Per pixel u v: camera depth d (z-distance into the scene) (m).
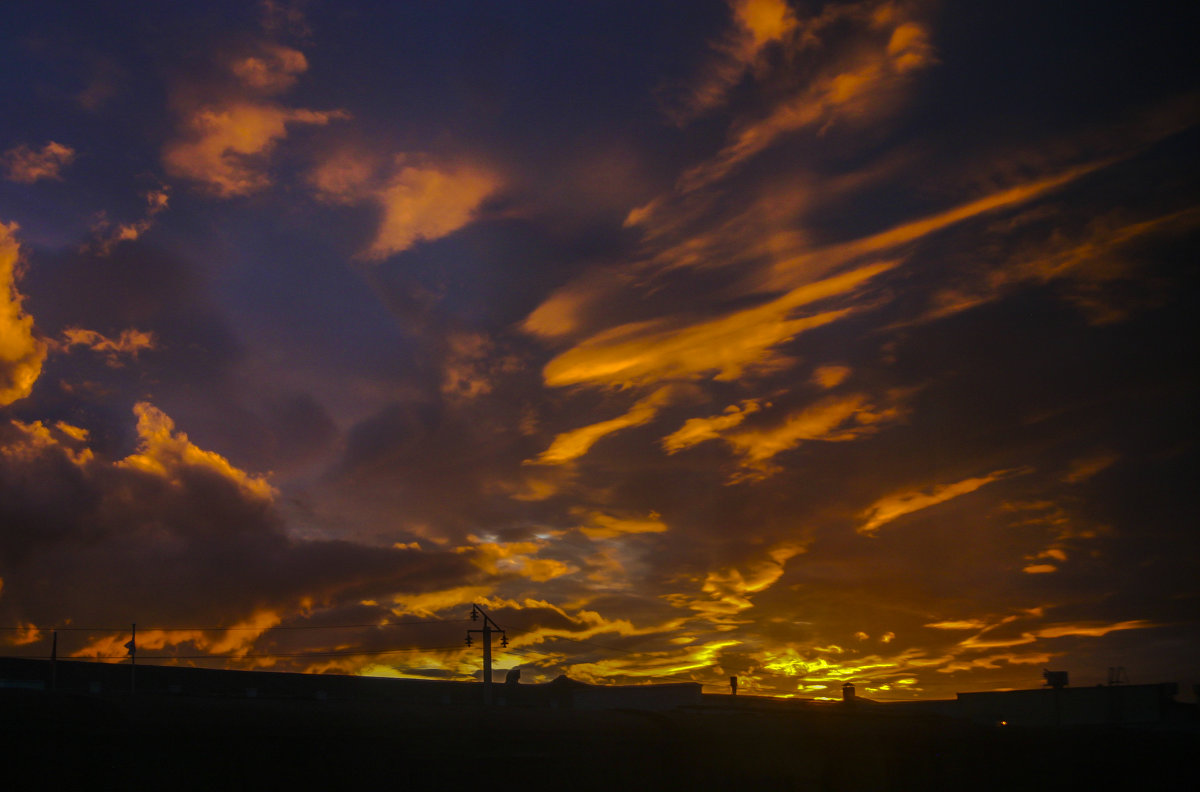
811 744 14.51
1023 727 17.48
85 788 8.16
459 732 10.88
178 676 34.88
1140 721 29.23
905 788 15.21
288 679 37.19
